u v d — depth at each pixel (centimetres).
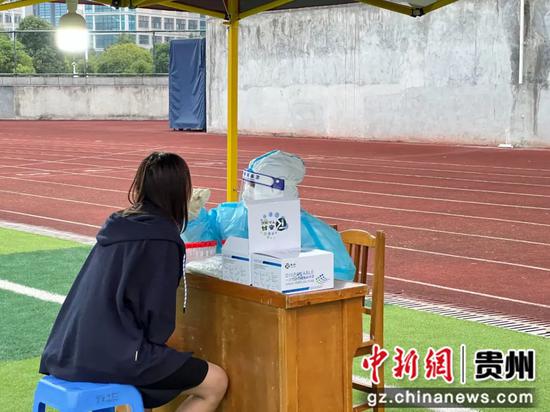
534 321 726
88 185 1773
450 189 1700
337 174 1991
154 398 398
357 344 418
